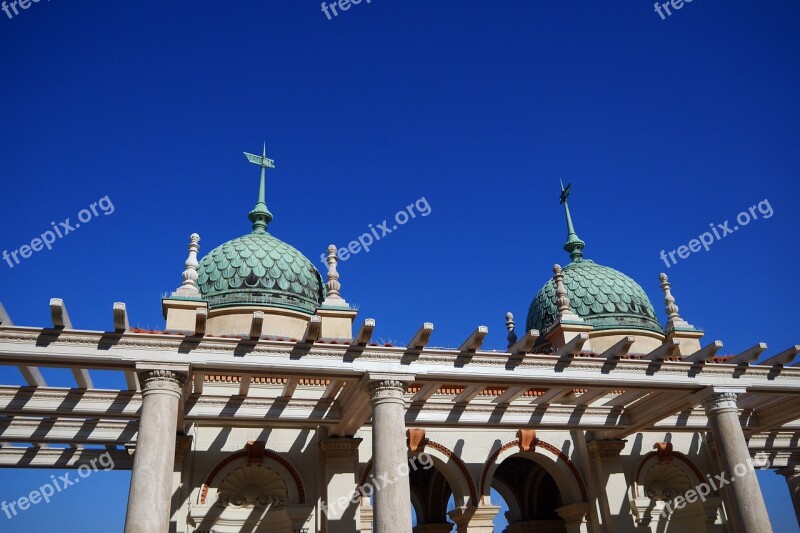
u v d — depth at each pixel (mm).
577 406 18109
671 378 15469
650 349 24797
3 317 11758
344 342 14086
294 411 16125
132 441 16609
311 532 17250
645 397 17922
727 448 15172
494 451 19766
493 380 14188
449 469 19250
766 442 21781
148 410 11969
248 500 18234
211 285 21594
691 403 16250
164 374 12289
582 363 14891
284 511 17891
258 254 22078
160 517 11266
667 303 24625
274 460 17875
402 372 13547
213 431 17812
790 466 23828
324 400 16312
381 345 13883
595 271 26594
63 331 12016
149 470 11469
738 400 18703
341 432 17484
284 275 21875
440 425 16906
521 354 14414
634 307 25469
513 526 25000
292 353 13188
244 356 12898
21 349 11742
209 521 16906
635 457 20734
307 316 21500
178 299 18141
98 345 12156
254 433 18078
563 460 20391
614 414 18422
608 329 24719
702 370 15758
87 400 14820
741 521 14555
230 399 15844
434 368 13797
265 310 20938
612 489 19703
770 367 16172
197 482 17234
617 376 15062
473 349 14016
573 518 19969
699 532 20656
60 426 16312
